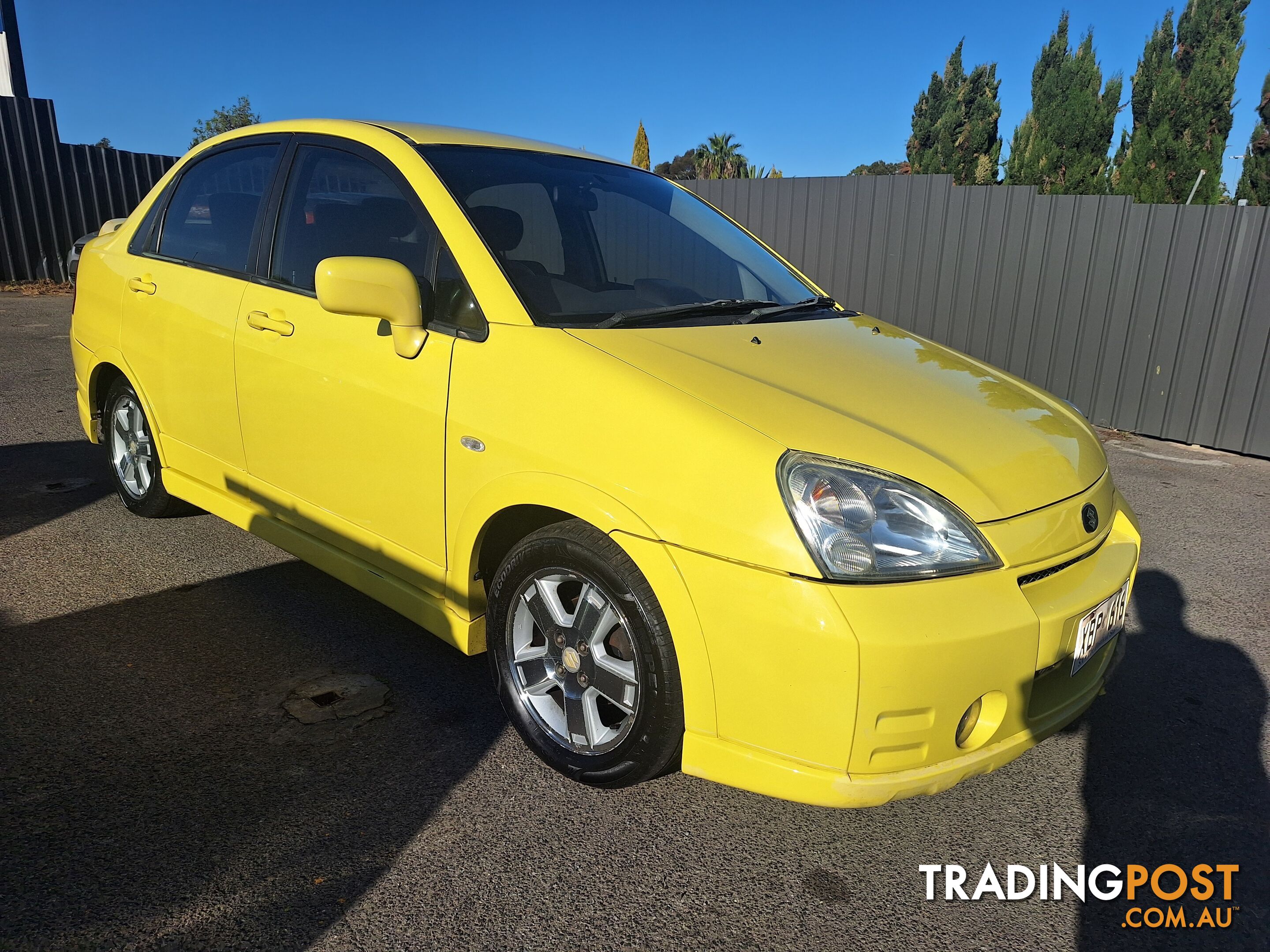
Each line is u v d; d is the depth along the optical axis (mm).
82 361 4000
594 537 2174
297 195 3016
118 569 3525
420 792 2301
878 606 1843
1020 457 2270
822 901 2041
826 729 1873
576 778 2334
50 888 1879
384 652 3008
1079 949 1954
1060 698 2213
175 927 1809
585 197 3025
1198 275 6660
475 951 1818
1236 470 6203
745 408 2082
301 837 2100
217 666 2850
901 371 2621
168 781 2266
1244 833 2385
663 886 2047
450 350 2420
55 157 11562
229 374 3105
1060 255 7262
